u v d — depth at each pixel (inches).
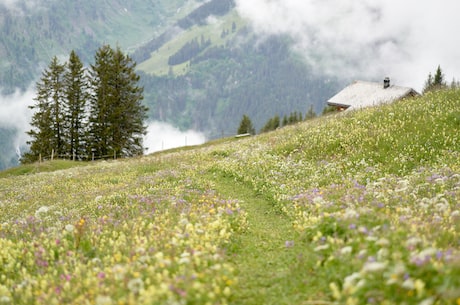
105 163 1743.4
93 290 302.8
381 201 473.7
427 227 367.6
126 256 371.6
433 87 1350.9
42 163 1984.5
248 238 461.1
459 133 791.1
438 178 569.6
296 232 441.7
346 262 307.6
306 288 313.1
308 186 679.7
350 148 860.6
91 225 483.5
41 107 2691.9
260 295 312.0
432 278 254.2
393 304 241.1
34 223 545.6
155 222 475.5
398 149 789.2
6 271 387.5
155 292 270.7
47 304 306.7
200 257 349.7
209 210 523.5
